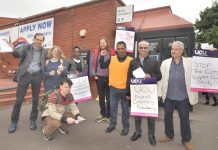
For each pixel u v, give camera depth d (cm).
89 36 992
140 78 474
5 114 700
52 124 480
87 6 997
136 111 479
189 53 810
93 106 816
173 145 484
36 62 539
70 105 517
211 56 462
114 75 520
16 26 1317
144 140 508
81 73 671
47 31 1140
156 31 873
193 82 459
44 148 461
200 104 960
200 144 498
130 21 888
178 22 855
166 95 469
